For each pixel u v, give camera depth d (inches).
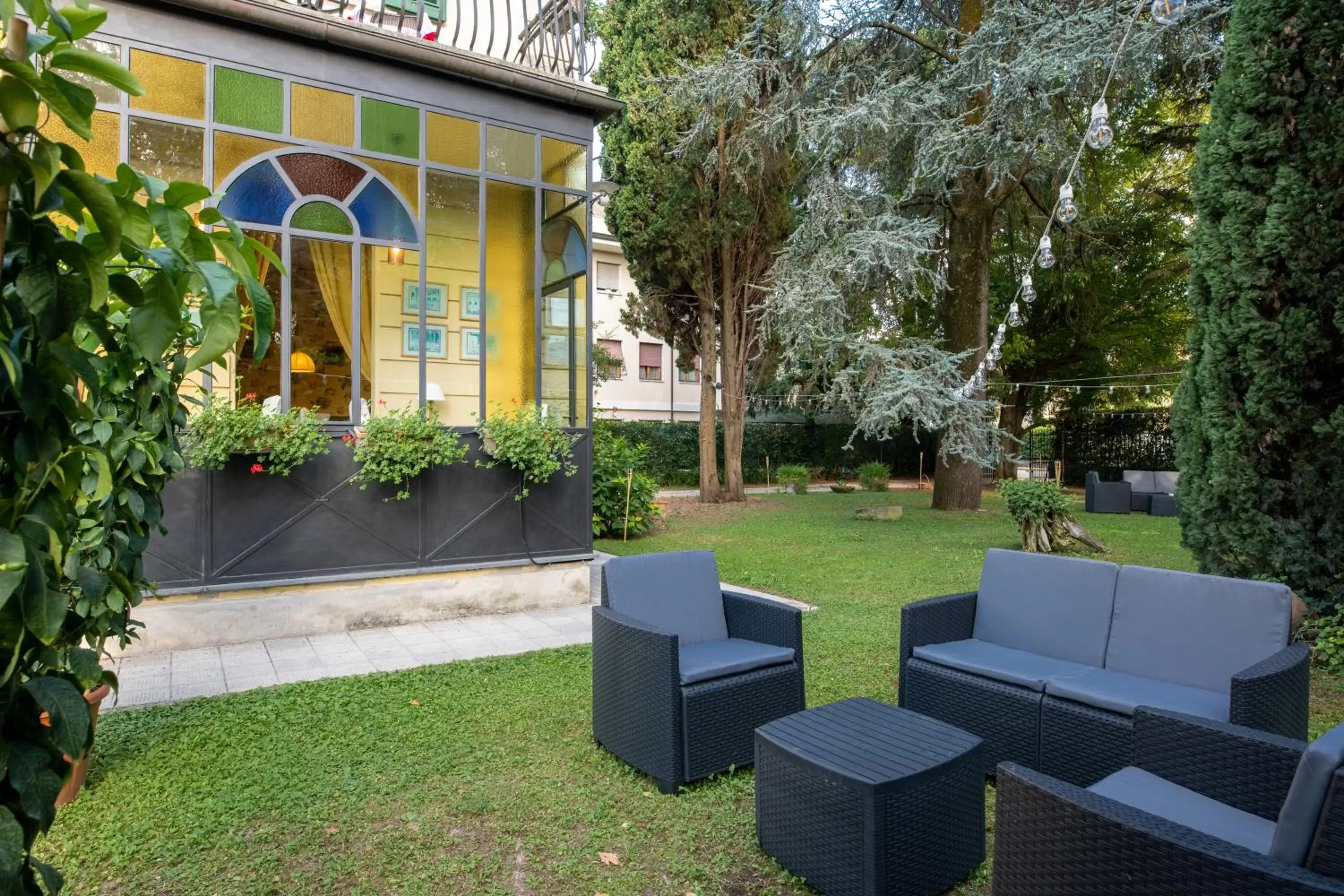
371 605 219.0
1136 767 92.0
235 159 206.7
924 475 986.1
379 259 274.2
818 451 952.9
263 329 51.5
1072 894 67.4
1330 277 179.0
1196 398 206.8
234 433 193.2
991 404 450.9
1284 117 183.5
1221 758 83.8
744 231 540.1
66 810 109.7
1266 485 191.0
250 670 178.4
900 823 85.5
